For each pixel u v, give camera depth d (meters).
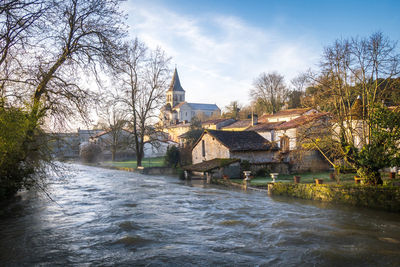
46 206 18.59
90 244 11.21
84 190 26.11
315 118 21.58
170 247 10.85
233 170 33.84
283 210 17.31
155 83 47.31
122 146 63.00
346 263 9.38
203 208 18.02
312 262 9.45
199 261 9.52
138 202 20.08
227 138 37.53
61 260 9.65
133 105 46.28
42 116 16.09
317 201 20.30
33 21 13.51
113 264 9.30
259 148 35.88
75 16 16.80
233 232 12.75
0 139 13.05
